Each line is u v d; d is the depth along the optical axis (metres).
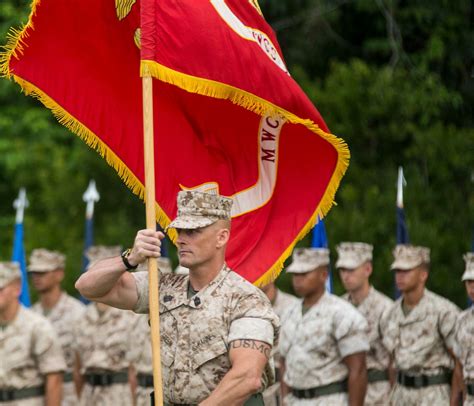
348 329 21.97
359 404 21.97
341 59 42.16
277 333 13.50
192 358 13.33
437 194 34.56
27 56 15.82
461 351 21.56
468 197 34.75
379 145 36.41
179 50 14.59
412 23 40.94
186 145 16.22
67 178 40.06
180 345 13.41
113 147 16.02
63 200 39.78
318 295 22.55
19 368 22.72
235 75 14.95
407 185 34.25
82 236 39.03
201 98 16.25
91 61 16.00
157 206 16.06
